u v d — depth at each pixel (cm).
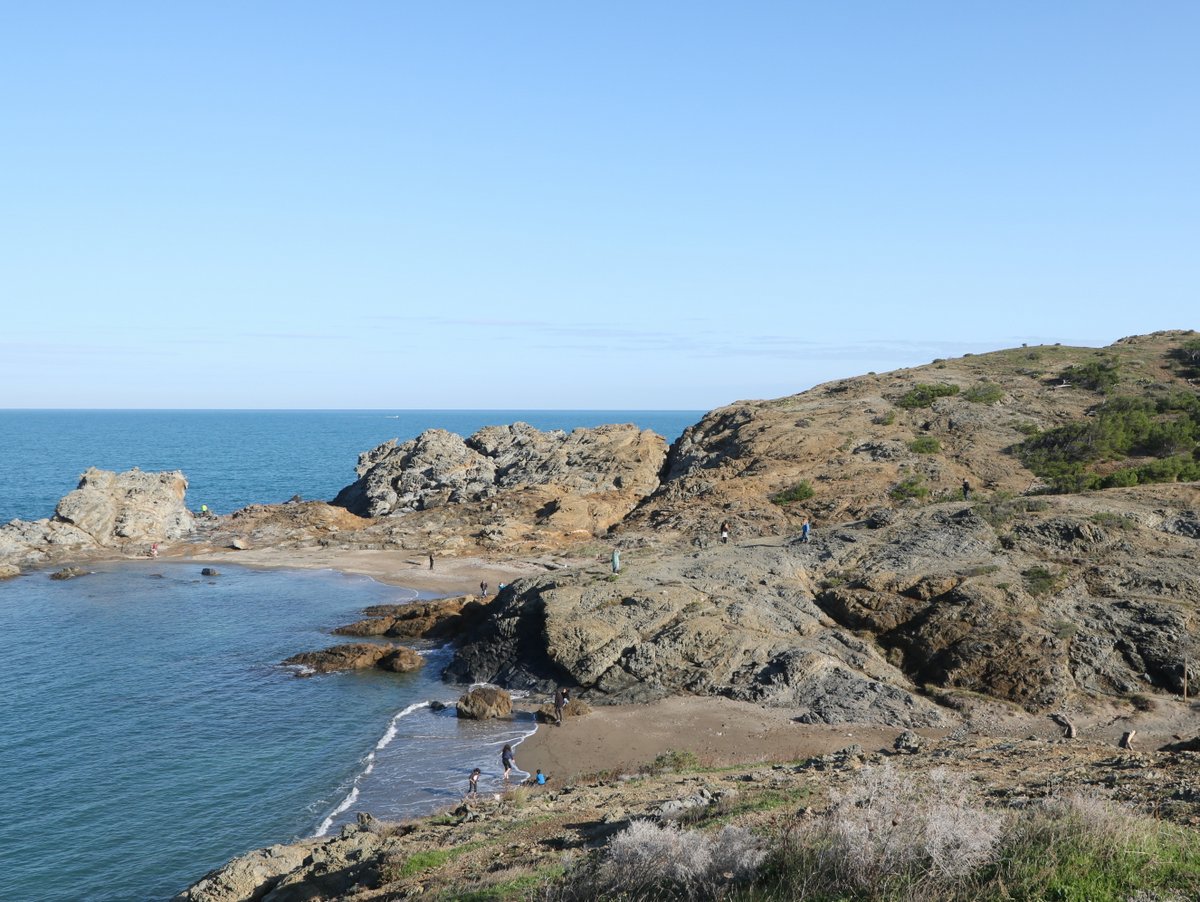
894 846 923
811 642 4103
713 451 8500
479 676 4384
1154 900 784
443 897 1309
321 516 8794
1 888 2391
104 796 2973
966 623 3925
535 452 9738
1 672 4450
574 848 1528
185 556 7806
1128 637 3716
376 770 3203
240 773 3173
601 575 4728
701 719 3641
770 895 939
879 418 8231
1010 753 2095
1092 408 7919
